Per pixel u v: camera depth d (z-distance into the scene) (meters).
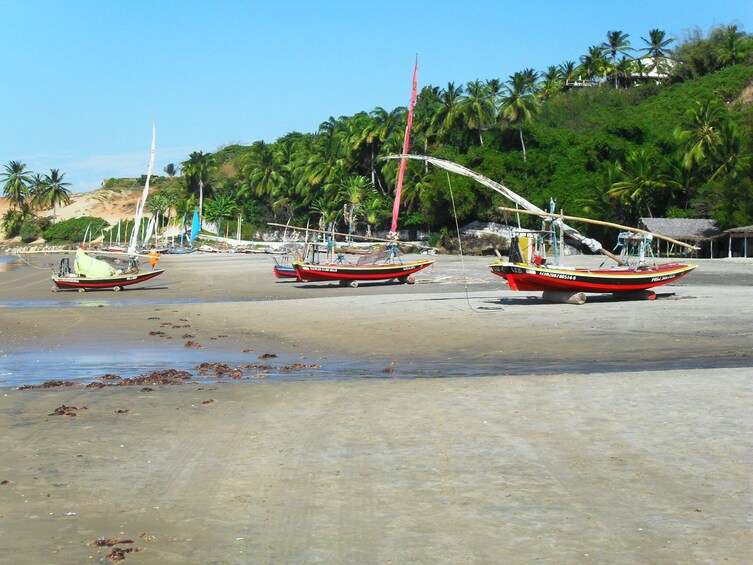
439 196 95.75
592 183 92.25
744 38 123.50
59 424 12.27
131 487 9.12
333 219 116.75
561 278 30.48
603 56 132.25
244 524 7.95
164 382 16.28
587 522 7.78
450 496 8.60
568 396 13.36
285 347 22.89
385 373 17.62
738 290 34.66
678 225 77.50
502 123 105.50
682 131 87.81
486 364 18.66
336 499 8.60
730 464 9.34
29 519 8.16
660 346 20.25
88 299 43.06
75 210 196.00
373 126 117.81
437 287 43.75
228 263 86.81
